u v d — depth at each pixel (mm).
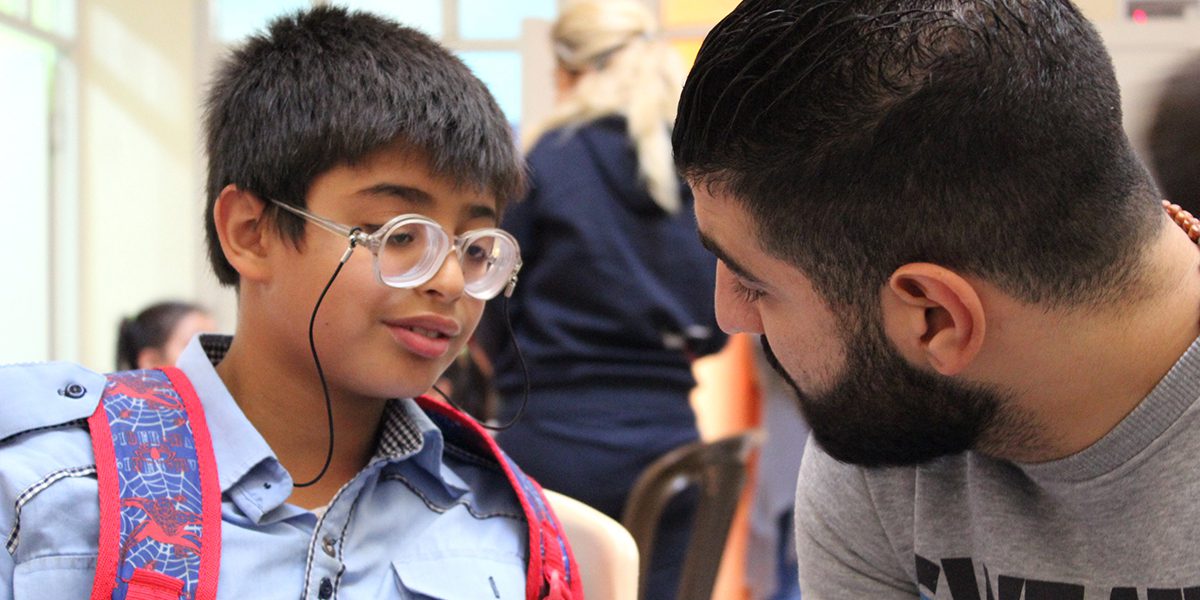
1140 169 837
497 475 1207
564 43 2221
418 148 1024
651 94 2146
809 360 930
